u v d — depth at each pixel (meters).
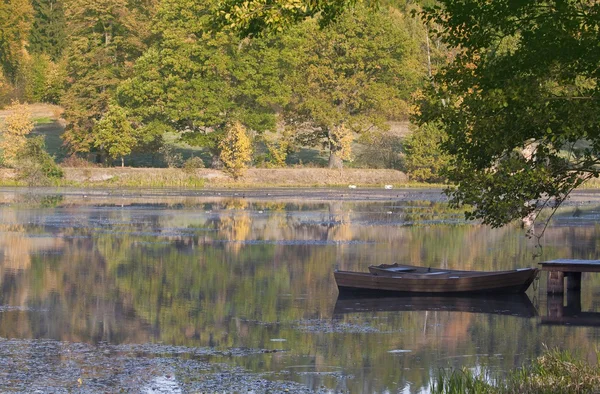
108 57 124.25
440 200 92.06
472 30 21.92
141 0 133.12
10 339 26.53
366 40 120.94
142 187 111.56
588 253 47.94
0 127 136.88
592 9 20.41
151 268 42.09
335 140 124.50
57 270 41.12
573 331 28.89
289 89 122.50
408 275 36.94
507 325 29.78
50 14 181.88
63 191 101.50
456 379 20.59
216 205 82.69
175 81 118.06
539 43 20.62
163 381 21.83
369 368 23.48
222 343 26.48
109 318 30.12
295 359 24.47
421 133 121.38
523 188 20.08
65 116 122.56
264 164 123.69
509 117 20.78
